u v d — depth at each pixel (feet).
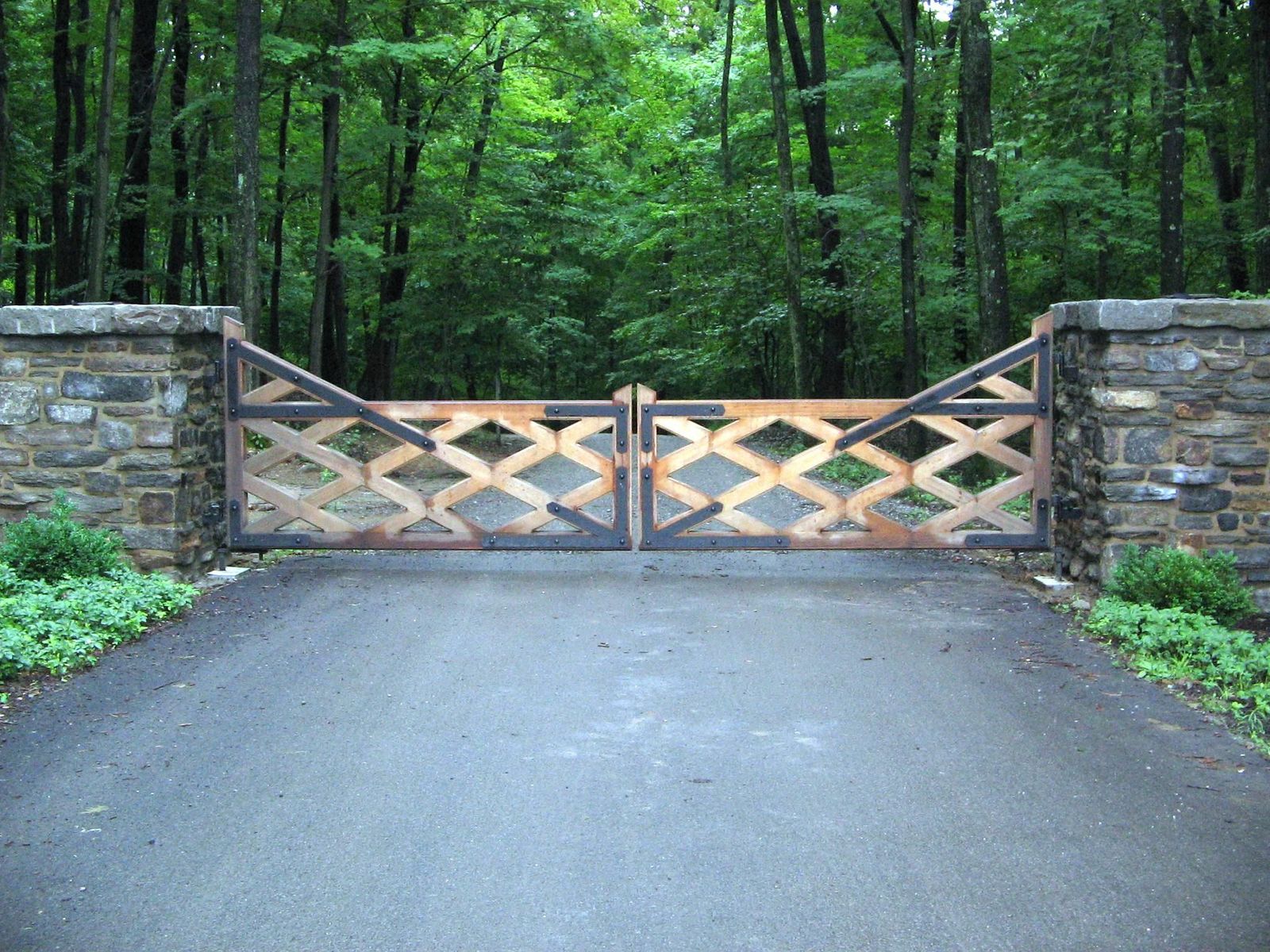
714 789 14.93
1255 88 53.16
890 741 16.78
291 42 57.00
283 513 30.04
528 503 29.89
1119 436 25.98
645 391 29.48
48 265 94.68
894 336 76.84
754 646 22.35
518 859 12.85
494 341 84.28
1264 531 25.93
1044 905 11.76
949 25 65.46
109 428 27.17
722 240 80.12
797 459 29.63
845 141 80.43
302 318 106.52
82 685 19.45
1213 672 19.85
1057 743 16.71
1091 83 50.47
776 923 11.42
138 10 62.44
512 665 20.90
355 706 18.37
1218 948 10.91
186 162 68.18
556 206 83.35
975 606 25.89
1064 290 73.26
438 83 78.18
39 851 13.03
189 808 14.28
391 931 11.29
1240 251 66.59
